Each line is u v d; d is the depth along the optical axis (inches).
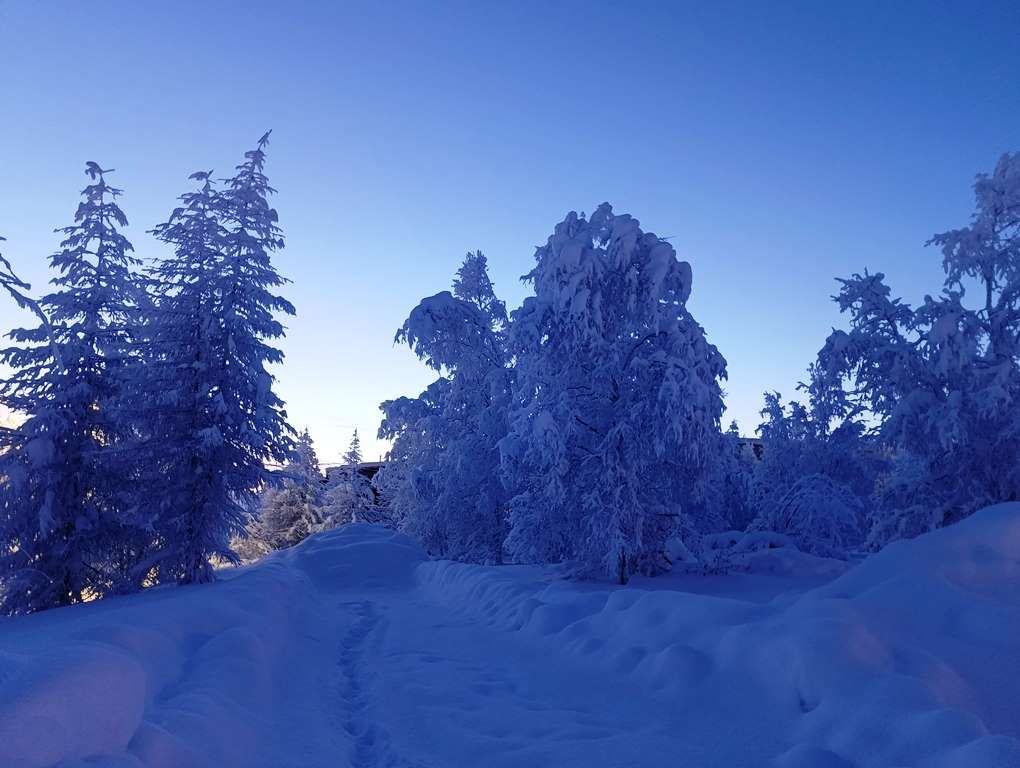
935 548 305.9
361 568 1064.8
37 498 700.7
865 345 751.1
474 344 1079.6
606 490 676.7
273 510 2062.0
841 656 219.9
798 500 920.9
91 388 733.3
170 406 714.8
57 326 738.2
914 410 695.7
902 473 767.1
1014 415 649.6
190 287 733.3
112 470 725.3
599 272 693.3
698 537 773.9
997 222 700.0
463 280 1230.9
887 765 171.0
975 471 701.9
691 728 227.5
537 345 728.3
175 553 693.3
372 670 355.6
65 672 149.5
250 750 202.2
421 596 800.3
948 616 256.1
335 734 242.4
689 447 673.6
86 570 717.9
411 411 1226.0
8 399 709.3
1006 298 677.3
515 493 1043.9
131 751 153.3
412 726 249.1
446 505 1109.1
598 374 710.5
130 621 288.8
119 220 777.6
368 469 2225.6
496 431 1069.8
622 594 381.1
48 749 124.8
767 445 1251.2
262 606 423.8
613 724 240.5
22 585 679.1
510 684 311.0
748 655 254.4
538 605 458.3
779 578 710.5
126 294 793.6
